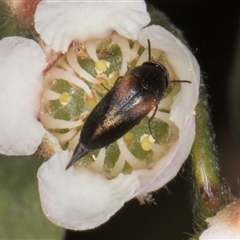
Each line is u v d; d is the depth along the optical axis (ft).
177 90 0.22
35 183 0.24
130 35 0.22
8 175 0.24
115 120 0.21
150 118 0.22
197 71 0.21
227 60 0.25
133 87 0.21
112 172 0.22
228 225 0.22
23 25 0.23
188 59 0.21
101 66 0.23
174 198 0.24
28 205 0.24
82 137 0.21
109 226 0.25
